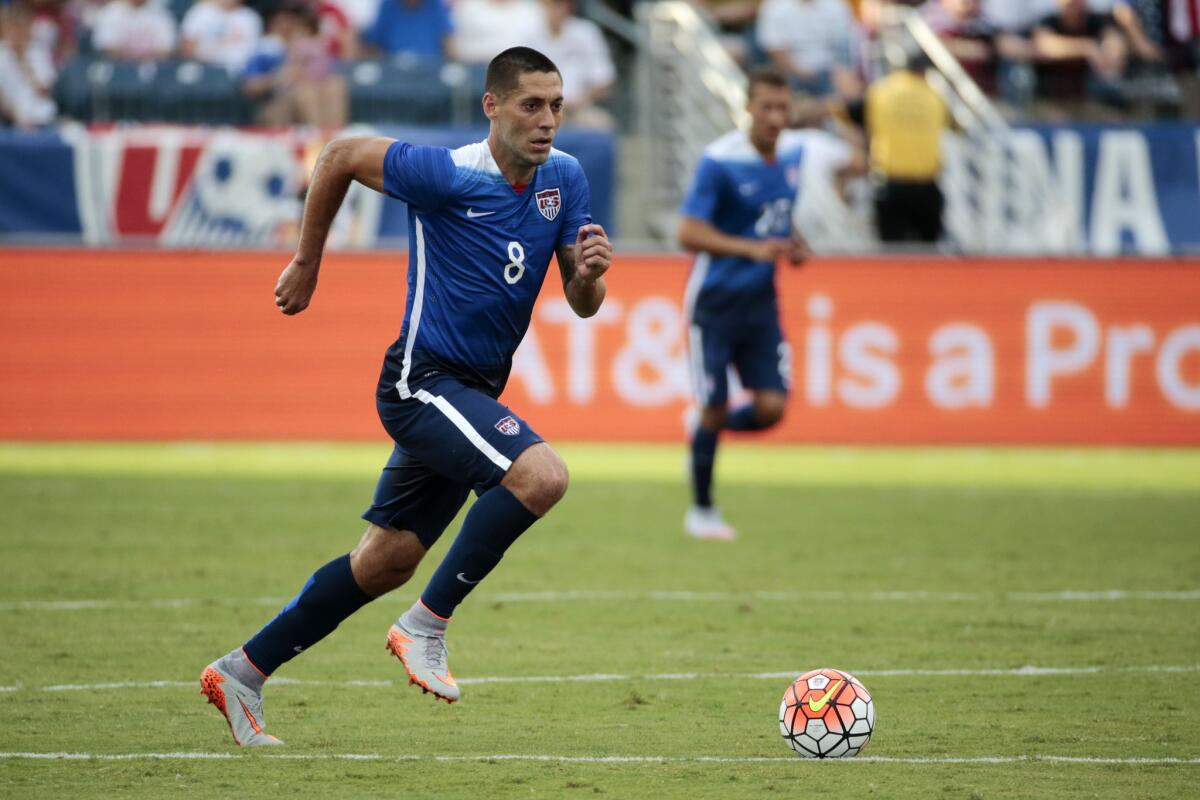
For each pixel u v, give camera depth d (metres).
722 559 35.53
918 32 69.69
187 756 18.45
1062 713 21.19
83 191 61.69
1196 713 21.20
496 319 19.31
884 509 43.97
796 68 71.50
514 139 18.80
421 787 17.03
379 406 19.41
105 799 16.44
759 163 38.47
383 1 71.19
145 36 71.12
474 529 18.42
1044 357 58.56
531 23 72.12
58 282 56.50
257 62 67.06
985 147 66.25
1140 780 17.47
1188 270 58.69
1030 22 75.19
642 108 71.62
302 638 19.06
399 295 57.47
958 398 58.53
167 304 56.91
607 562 35.06
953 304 58.50
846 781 17.38
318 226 19.11
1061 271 58.56
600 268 18.69
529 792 16.83
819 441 58.78
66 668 23.78
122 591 30.59
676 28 72.06
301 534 38.03
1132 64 73.44
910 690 22.70
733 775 17.62
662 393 57.78
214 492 45.19
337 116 66.06
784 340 39.31
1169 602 30.48
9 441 56.44
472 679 23.45
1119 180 66.62
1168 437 58.88
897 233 62.72
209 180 61.97
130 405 56.84
